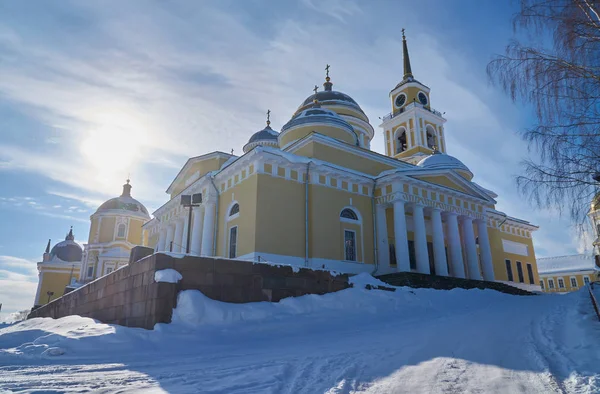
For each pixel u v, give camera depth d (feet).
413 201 87.10
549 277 207.00
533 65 33.55
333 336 38.06
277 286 48.91
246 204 75.66
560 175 32.09
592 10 31.63
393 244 89.30
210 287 43.78
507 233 130.00
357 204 85.87
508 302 64.28
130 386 19.83
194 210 93.40
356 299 52.95
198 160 105.29
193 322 39.22
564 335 28.68
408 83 152.25
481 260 100.22
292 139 102.06
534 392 17.06
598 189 31.60
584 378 18.11
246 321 41.81
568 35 32.32
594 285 63.21
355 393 18.20
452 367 22.06
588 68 31.63
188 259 43.34
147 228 137.90
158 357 29.37
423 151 138.41
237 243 75.92
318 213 78.69
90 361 27.84
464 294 67.46
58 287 202.59
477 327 36.35
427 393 17.84
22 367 25.52
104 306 51.88
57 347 30.83
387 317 50.01
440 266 86.99
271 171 76.18
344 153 92.43
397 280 73.82
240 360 27.17
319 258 76.02
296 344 33.96
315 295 51.19
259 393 18.25
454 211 94.94
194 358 28.55
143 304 42.11
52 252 213.25
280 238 73.36
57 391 18.81
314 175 80.53
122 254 175.11
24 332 37.65
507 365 21.75
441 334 33.83
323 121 100.83
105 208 189.16
